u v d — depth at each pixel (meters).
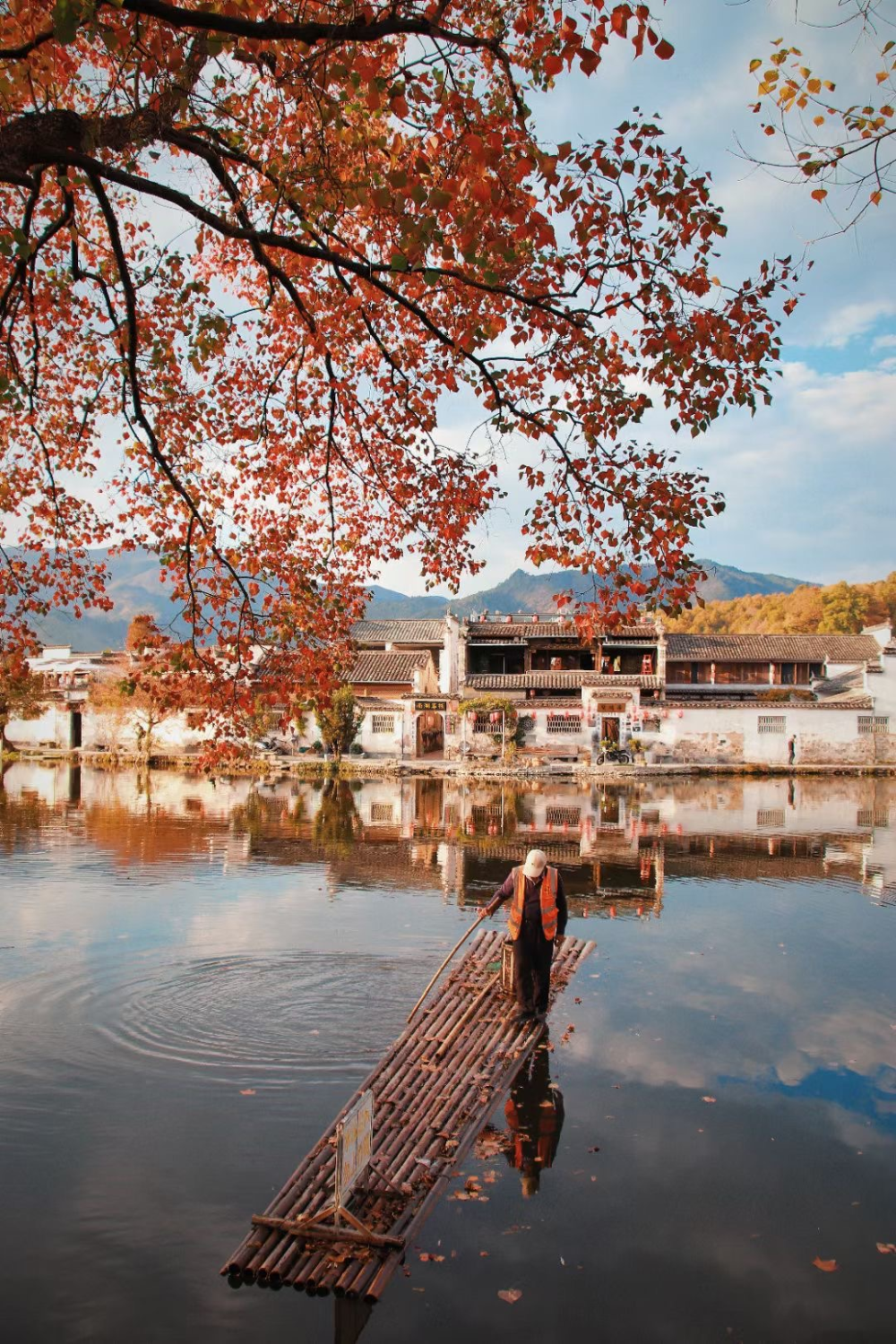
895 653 44.78
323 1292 4.54
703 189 6.04
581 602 7.19
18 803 25.19
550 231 5.18
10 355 7.15
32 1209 5.22
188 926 11.36
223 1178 5.57
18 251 5.20
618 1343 4.18
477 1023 8.15
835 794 32.06
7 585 8.36
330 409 7.94
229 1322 4.29
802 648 53.03
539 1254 4.86
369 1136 5.43
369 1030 7.97
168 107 5.84
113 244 5.77
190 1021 8.09
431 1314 4.37
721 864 17.05
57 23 4.20
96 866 15.74
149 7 4.55
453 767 39.75
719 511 6.98
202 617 7.45
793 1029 8.23
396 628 58.75
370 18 5.00
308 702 7.56
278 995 8.79
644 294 6.46
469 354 6.73
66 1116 6.31
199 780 33.84
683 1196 5.44
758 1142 6.12
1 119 5.40
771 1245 4.95
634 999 9.03
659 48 4.79
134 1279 4.62
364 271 6.15
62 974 9.34
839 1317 4.37
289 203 6.32
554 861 17.20
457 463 8.91
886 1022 8.41
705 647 52.84
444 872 15.72
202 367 7.01
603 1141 6.13
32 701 41.28
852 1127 6.35
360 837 19.89
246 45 5.21
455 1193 5.46
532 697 48.56
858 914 12.81
